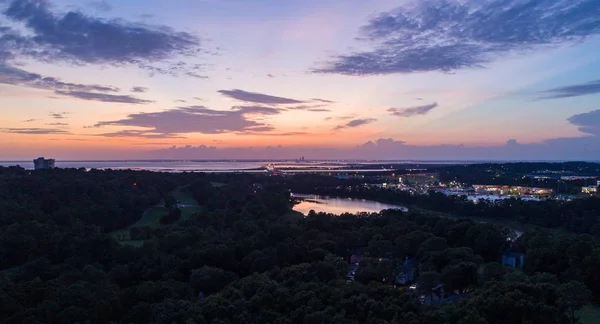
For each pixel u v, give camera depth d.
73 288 83.56
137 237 157.12
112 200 187.12
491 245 136.25
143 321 78.56
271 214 199.25
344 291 83.50
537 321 69.12
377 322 68.62
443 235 150.50
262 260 112.00
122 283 104.44
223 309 74.44
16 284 91.62
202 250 115.88
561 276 106.00
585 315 86.12
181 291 92.19
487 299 74.12
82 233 133.38
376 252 132.62
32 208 158.62
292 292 84.69
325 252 120.25
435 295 99.69
